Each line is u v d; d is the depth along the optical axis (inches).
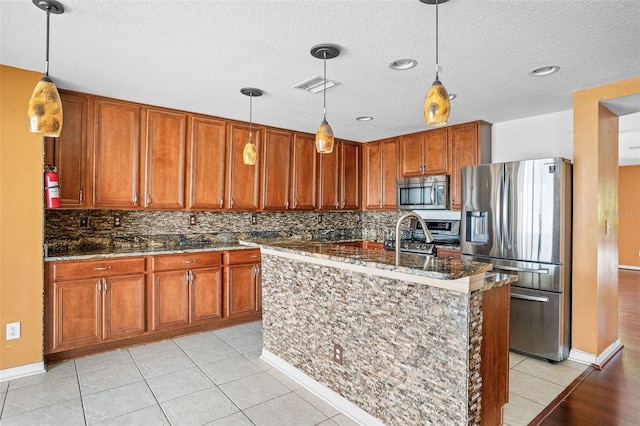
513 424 87.1
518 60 98.6
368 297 86.4
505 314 79.4
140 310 132.6
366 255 87.8
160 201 144.9
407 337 77.9
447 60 98.6
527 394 101.3
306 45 90.0
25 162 109.2
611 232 130.4
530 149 157.3
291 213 202.5
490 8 72.9
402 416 78.9
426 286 74.2
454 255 164.7
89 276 122.6
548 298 122.3
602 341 123.8
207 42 88.7
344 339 92.6
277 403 95.8
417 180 184.7
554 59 97.9
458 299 68.9
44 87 62.6
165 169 145.9
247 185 169.2
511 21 78.0
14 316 107.7
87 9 73.8
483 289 70.8
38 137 110.9
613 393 102.0
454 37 85.5
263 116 158.7
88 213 140.0
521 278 128.4
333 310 95.9
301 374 106.9
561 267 120.6
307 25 80.3
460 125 169.2
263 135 174.4
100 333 124.8
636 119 165.6
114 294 127.6
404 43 88.8
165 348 132.3
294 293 110.3
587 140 121.3
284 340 114.5
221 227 175.5
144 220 153.2
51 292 116.3
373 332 85.0
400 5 72.1
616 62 99.7
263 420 88.0
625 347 136.7
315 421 88.0
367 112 151.0
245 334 148.0
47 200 114.7
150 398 97.3
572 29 81.4
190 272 144.0
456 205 170.2
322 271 99.6
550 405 95.6
